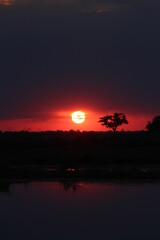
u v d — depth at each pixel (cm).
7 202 6544
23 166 10938
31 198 6788
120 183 8031
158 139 16912
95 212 5953
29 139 16512
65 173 9000
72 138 17112
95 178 8688
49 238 4950
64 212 5972
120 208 6141
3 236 5019
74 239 4919
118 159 11756
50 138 17012
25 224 5462
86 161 11619
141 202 6431
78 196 6888
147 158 11925
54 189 7506
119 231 5178
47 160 11944
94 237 4978
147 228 5275
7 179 8788
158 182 8106
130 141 16312
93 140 17175
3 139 16200
